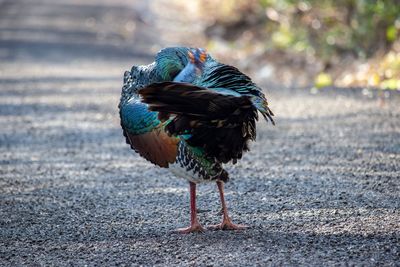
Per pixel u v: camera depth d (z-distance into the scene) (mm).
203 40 29438
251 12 30531
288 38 25062
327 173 12164
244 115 8961
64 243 9680
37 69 23922
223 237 9562
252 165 12938
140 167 13320
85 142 15250
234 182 12055
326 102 17172
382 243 9000
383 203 10531
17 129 16484
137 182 12375
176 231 9883
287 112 16562
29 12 39219
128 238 9742
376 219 9883
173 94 8680
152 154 9648
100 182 12445
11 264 9016
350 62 21969
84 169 13297
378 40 22391
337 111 16250
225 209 9883
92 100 19141
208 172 9422
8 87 21141
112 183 12359
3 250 9508
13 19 36625
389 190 11109
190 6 36938
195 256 8938
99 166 13461
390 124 14805
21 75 22938
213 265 8609
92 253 9266
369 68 19828
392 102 16547
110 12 39062
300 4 25094
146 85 9336
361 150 13281
